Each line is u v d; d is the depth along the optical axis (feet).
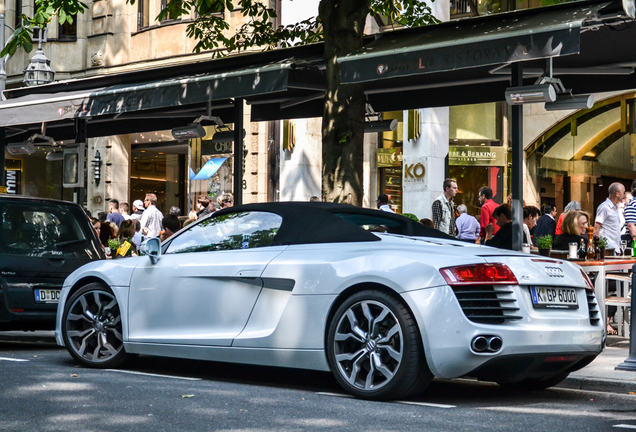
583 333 18.70
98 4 80.02
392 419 16.07
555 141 64.03
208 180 71.82
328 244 19.98
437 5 59.72
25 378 20.68
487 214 43.98
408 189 60.54
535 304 18.11
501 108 64.23
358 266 18.61
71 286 24.23
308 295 19.22
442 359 17.28
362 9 31.27
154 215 52.49
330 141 31.22
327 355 18.98
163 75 35.86
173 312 21.83
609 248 35.22
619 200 37.78
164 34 74.69
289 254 20.11
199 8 40.63
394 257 18.34
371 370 18.24
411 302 17.58
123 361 23.22
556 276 18.75
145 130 45.98
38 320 28.78
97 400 17.63
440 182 60.39
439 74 33.96
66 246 30.04
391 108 37.70
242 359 20.34
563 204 63.67
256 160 67.97
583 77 33.35
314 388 20.33
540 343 17.76
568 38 23.80
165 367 24.17
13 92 43.24
